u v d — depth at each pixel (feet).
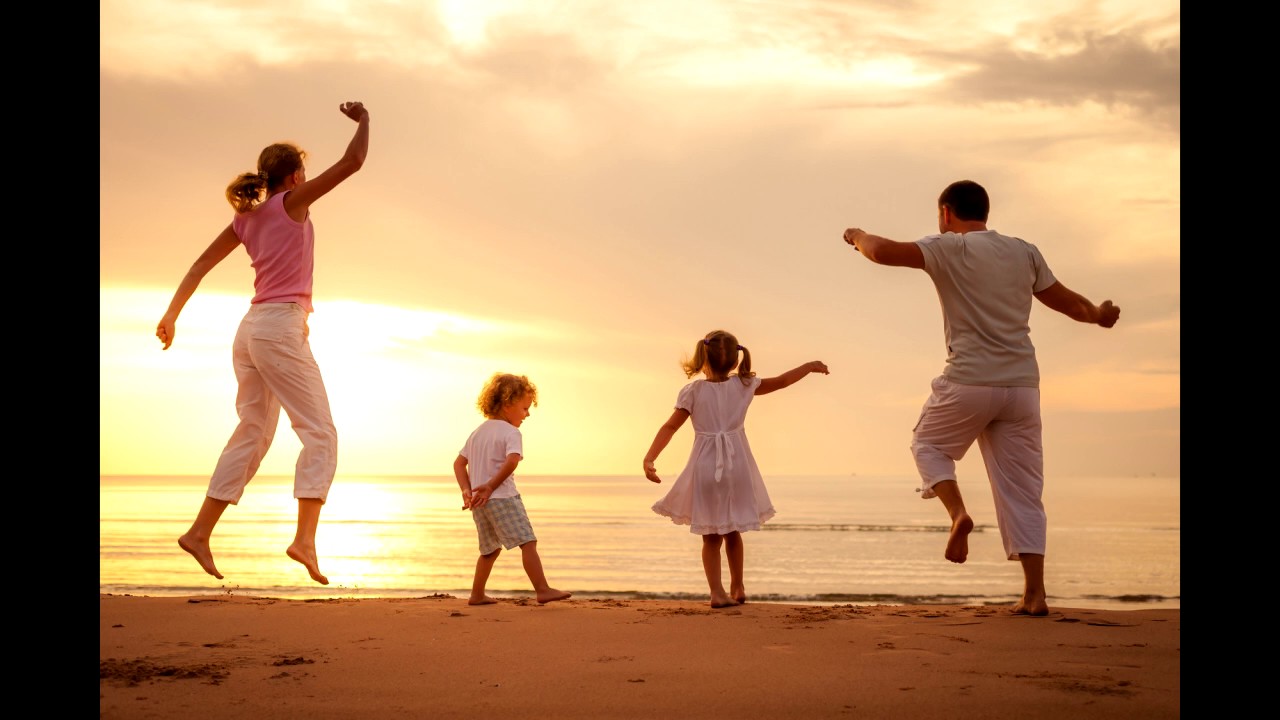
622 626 14.70
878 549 165.37
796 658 12.07
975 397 15.62
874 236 15.94
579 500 492.54
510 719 9.03
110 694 9.88
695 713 9.25
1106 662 11.88
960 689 10.25
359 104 14.74
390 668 11.38
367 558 134.31
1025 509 16.22
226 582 90.79
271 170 14.97
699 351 19.75
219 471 14.29
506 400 20.51
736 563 19.63
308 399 14.39
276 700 9.72
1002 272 15.78
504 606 17.90
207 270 14.83
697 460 19.06
